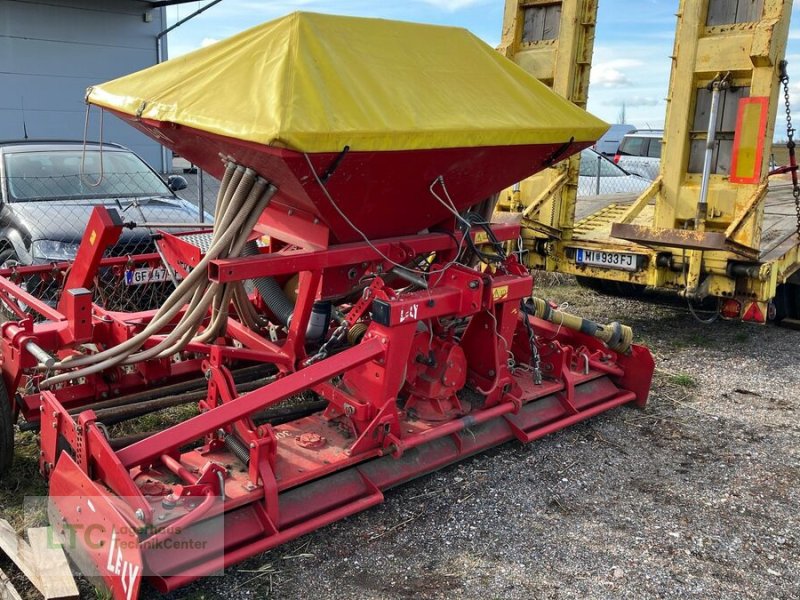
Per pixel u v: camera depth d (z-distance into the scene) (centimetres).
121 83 422
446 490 391
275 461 341
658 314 809
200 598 300
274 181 353
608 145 2303
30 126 1514
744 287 632
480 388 427
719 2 614
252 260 352
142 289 551
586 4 679
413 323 361
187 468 337
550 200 730
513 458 429
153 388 426
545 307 460
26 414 387
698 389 563
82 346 428
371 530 353
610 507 381
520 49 735
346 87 342
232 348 391
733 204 630
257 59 358
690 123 647
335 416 391
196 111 348
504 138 383
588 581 319
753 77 596
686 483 409
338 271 412
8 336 372
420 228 435
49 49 1512
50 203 648
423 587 312
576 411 464
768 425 495
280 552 333
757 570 330
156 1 1616
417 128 343
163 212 670
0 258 645
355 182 353
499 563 330
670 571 327
